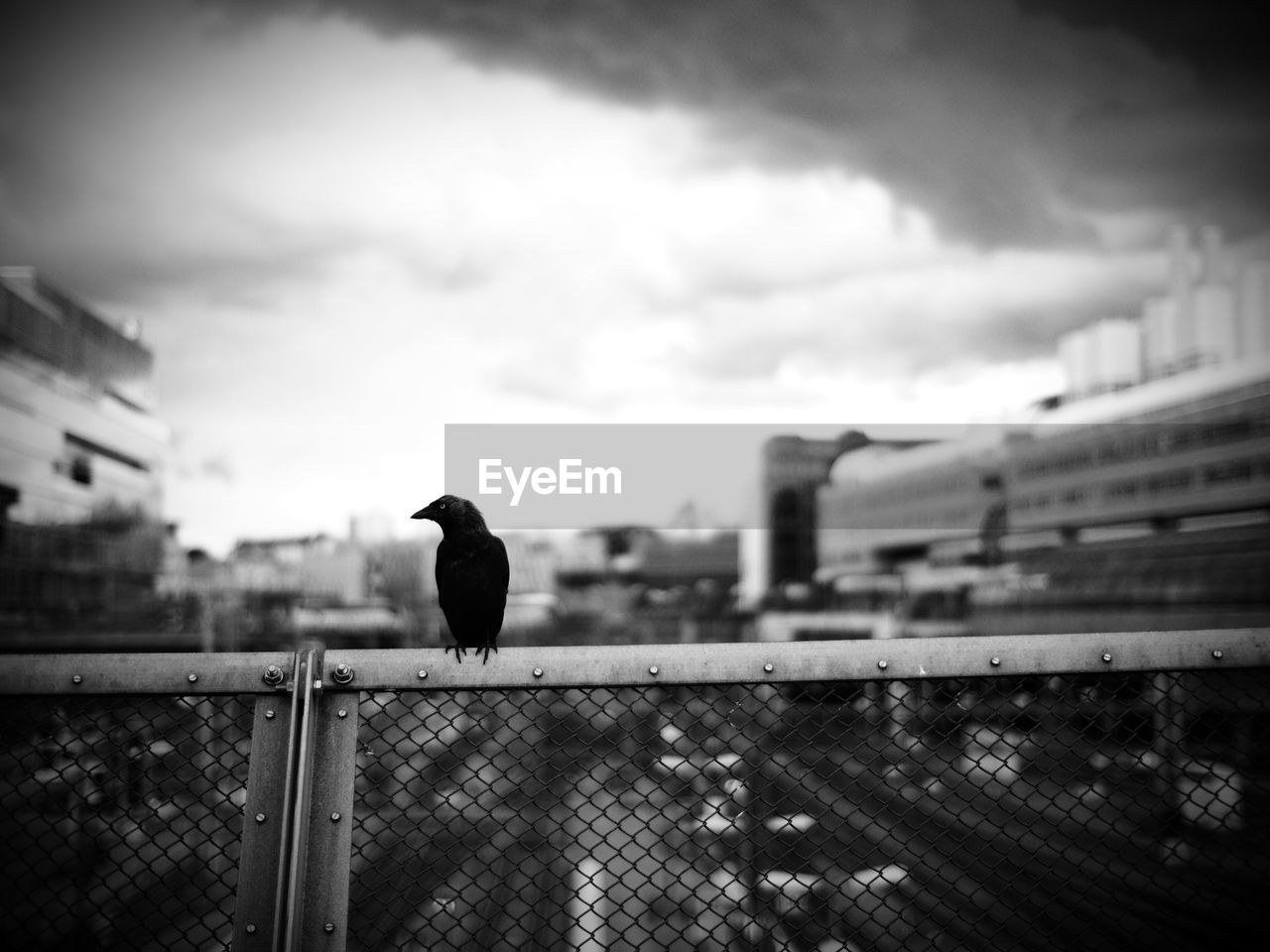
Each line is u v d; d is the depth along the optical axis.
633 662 1.82
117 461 79.88
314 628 77.69
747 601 114.69
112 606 66.81
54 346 70.88
